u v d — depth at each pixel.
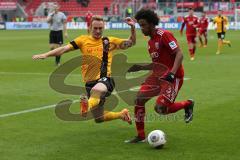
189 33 40.97
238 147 13.95
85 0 111.62
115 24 102.50
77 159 12.87
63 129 16.34
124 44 14.90
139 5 106.69
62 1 113.25
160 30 13.89
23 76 30.36
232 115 18.36
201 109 19.53
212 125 16.77
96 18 14.68
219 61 39.19
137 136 14.58
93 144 14.41
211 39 72.00
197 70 32.81
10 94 23.53
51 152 13.55
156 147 13.80
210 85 25.92
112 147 14.05
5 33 91.38
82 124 17.06
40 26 110.31
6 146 14.18
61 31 37.91
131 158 12.90
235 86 25.53
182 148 13.89
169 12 103.81
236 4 99.56
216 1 106.44
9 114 18.81
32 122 17.39
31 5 114.81
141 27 13.93
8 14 114.75
